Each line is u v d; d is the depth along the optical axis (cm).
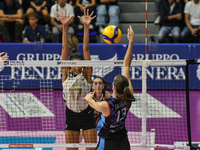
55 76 3338
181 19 3738
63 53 1633
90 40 3897
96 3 4072
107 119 1323
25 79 3341
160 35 3675
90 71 1638
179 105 2884
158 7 3731
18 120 2519
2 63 1555
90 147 1630
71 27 3669
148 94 3225
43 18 3975
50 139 2162
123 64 1528
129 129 2362
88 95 1362
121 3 4166
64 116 2609
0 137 2178
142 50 3356
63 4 3653
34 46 3341
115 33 1664
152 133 2252
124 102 1326
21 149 1970
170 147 1638
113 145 1348
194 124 2453
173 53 3362
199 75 3400
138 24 3950
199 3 3681
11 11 3766
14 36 3909
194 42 3697
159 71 3378
